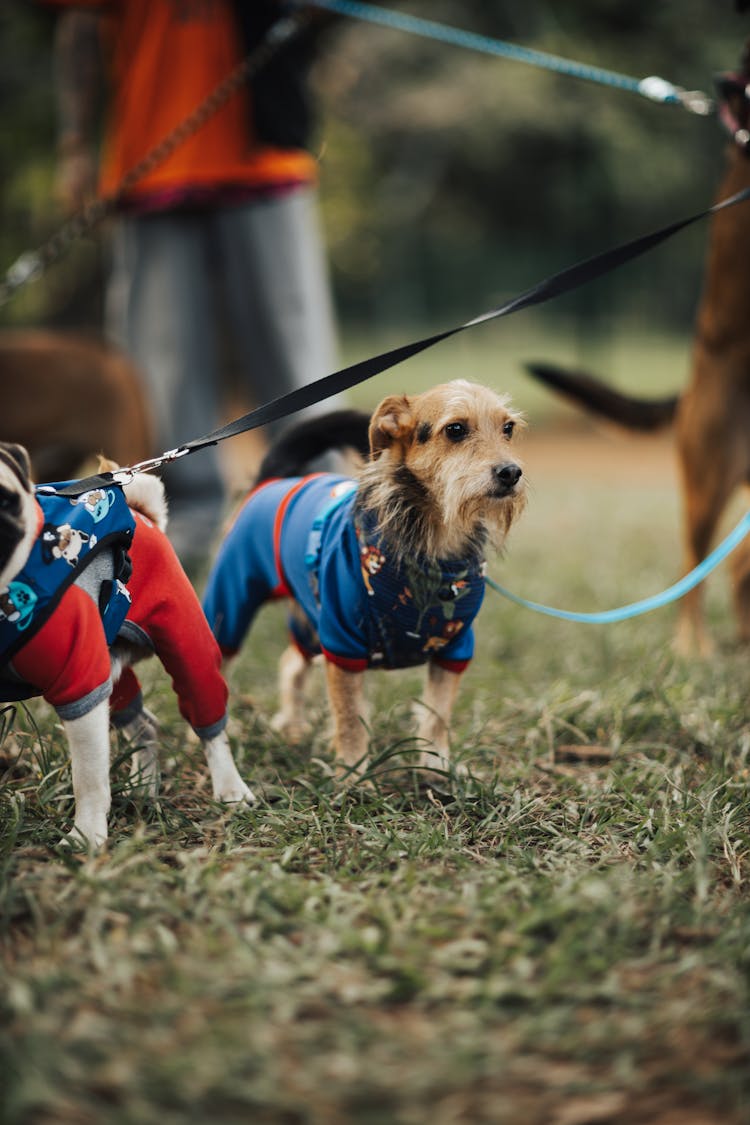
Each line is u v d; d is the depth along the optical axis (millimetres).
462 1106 2473
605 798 4137
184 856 3480
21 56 15070
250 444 17984
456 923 3170
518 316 40312
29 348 7492
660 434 7238
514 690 5590
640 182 20828
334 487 4496
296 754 4617
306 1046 2619
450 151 23766
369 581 4039
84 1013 2717
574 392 7129
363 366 3953
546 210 24859
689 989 2875
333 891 3275
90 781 3531
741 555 6594
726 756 4523
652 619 7188
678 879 3406
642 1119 2455
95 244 16375
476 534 4078
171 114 7559
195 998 2766
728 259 5980
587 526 10930
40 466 7719
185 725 4875
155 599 3754
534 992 2791
